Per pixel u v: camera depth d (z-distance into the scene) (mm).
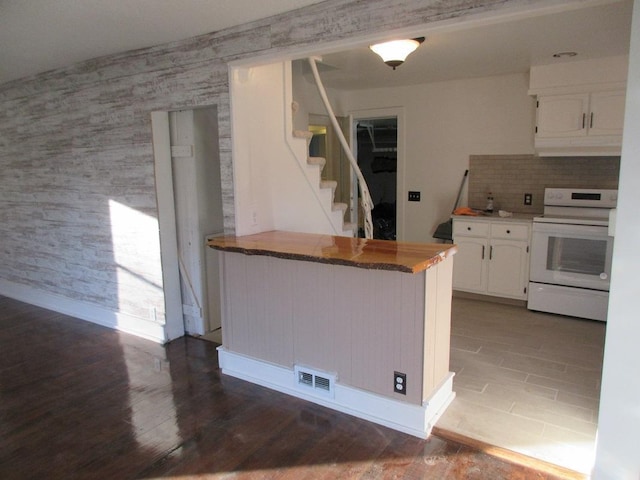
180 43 3209
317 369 2791
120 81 3637
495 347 3588
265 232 3326
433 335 2514
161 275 3756
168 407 2811
